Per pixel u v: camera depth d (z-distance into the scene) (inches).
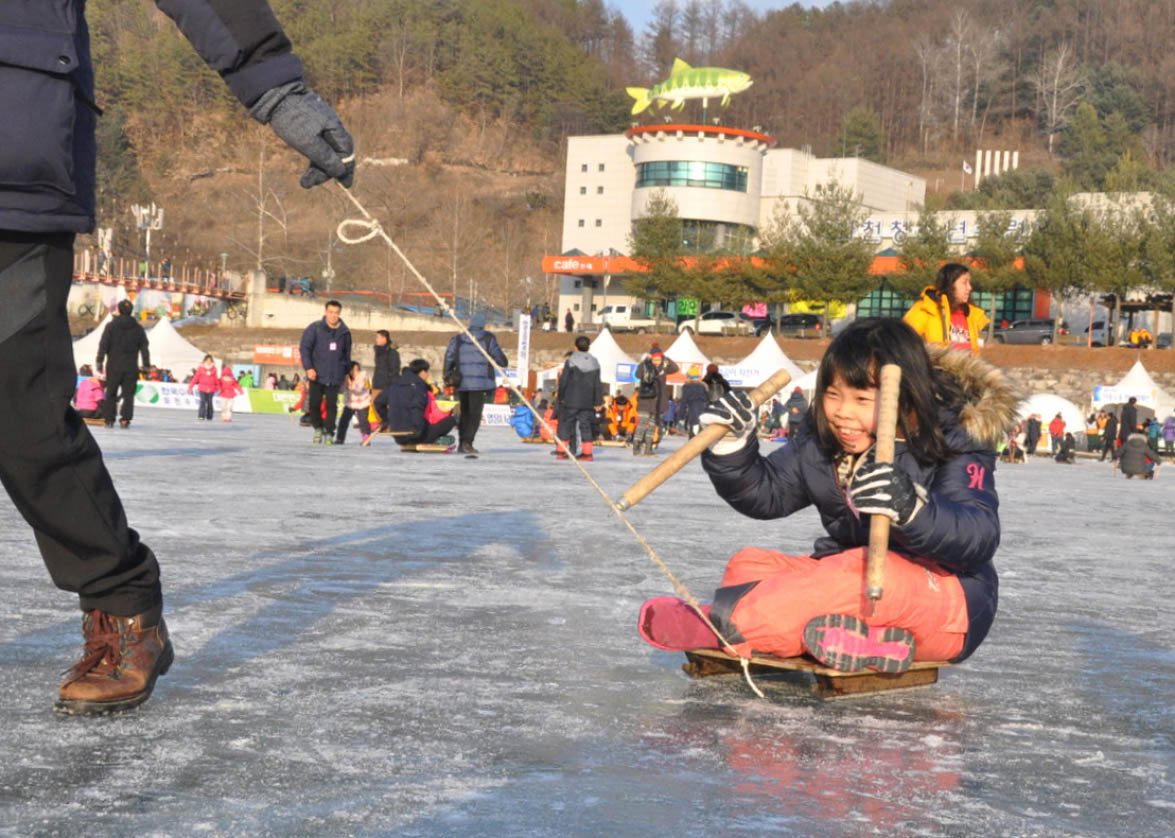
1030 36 7273.6
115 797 74.5
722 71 3132.4
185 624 134.9
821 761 88.8
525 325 1099.3
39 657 115.8
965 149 7057.1
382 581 173.8
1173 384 2054.6
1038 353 2138.3
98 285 3080.7
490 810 73.9
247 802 74.1
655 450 881.5
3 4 87.1
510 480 417.4
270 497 308.0
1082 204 2258.9
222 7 94.7
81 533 94.7
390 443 706.8
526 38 7106.3
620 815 73.7
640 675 118.3
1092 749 96.2
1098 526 354.9
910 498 101.6
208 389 1047.6
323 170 99.1
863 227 3036.4
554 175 6525.6
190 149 6476.4
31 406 91.9
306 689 106.3
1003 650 140.9
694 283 2581.2
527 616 149.7
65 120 88.5
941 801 79.7
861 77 7313.0
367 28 6963.6
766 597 112.2
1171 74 6929.1
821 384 112.0
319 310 3021.7
